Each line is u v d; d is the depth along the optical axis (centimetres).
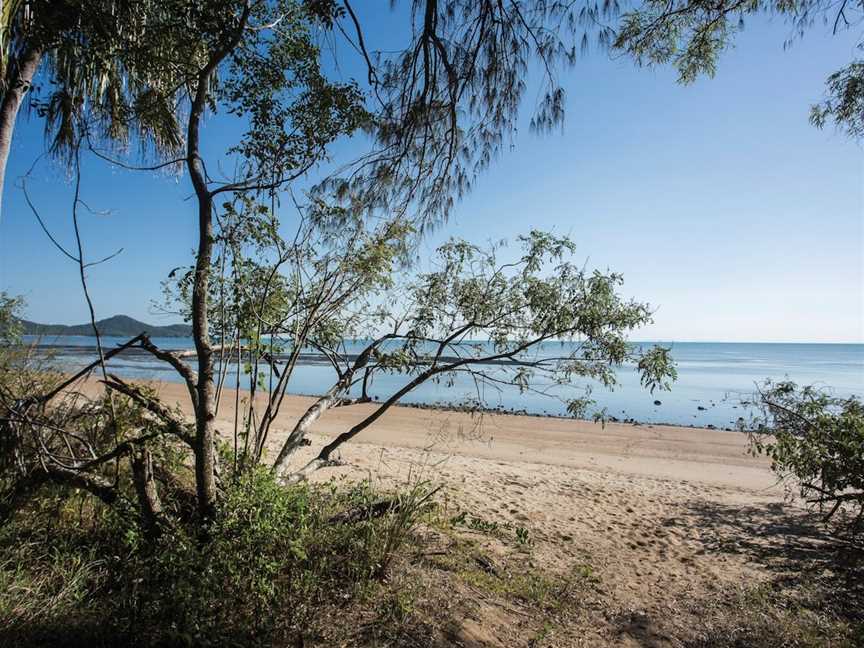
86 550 319
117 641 257
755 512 696
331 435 1105
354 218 408
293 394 2155
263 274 373
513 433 1276
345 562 351
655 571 485
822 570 495
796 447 451
